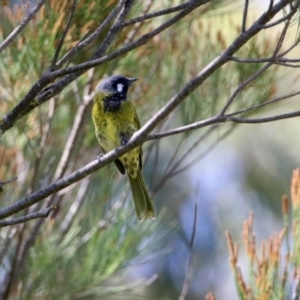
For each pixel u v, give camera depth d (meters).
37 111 10.69
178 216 17.45
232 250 6.84
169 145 16.39
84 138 11.05
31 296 9.95
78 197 10.77
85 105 10.42
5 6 8.91
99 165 7.14
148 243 10.26
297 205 6.94
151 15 7.30
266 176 18.70
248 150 19.00
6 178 10.01
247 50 10.49
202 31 11.08
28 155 10.70
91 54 9.06
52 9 8.55
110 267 10.05
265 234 17.91
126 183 10.90
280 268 6.83
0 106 9.96
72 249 10.12
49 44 8.71
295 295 6.76
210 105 10.59
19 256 9.88
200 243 17.61
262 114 11.65
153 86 10.91
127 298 12.77
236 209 18.30
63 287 10.05
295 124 19.19
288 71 10.88
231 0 10.59
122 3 7.20
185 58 10.82
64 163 10.20
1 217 6.98
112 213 10.42
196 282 17.34
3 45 6.87
